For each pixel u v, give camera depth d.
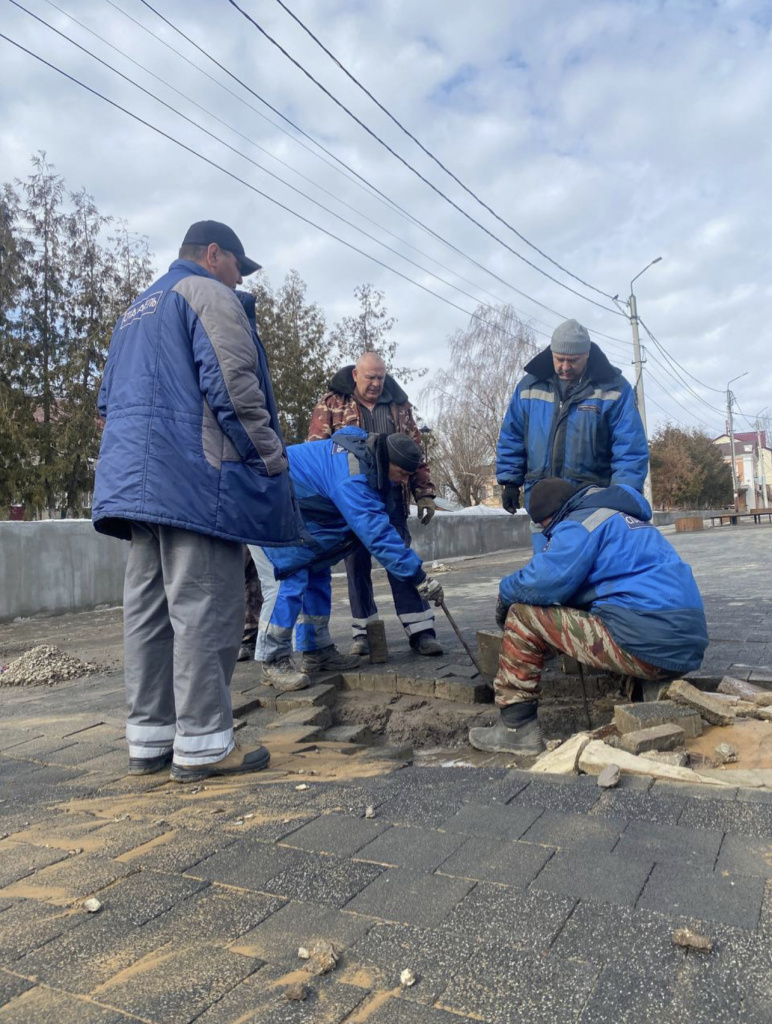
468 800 2.51
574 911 1.80
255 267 3.38
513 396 4.75
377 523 4.30
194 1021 1.51
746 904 1.79
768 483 85.88
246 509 2.92
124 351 2.95
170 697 3.08
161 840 2.34
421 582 4.39
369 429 5.47
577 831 2.22
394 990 1.57
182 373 2.85
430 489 5.71
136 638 3.02
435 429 35.59
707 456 57.91
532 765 3.11
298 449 4.50
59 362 19.78
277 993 1.58
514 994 1.53
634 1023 1.44
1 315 19.00
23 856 2.29
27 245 19.33
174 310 2.88
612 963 1.61
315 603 4.82
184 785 2.88
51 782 3.01
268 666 4.39
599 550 3.29
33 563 9.33
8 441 18.72
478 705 4.19
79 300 19.95
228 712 2.98
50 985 1.65
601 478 4.52
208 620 2.89
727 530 27.58
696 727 3.08
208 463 2.84
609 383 4.40
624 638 3.22
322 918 1.85
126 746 3.47
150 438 2.80
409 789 2.65
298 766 3.09
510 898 1.88
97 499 2.87
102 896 2.01
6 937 1.84
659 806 2.37
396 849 2.18
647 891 1.87
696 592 3.31
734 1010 1.45
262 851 2.22
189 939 1.80
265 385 3.20
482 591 9.53
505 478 4.82
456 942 1.71
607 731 3.14
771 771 2.62
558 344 4.26
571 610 3.36
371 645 4.95
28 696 4.79
